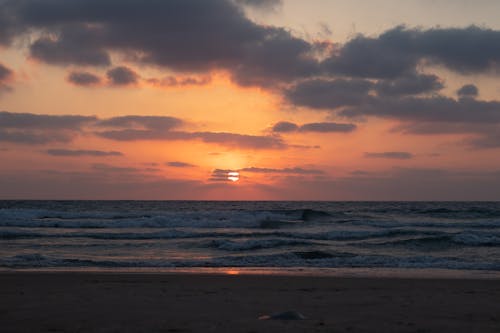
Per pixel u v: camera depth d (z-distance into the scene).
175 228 40.69
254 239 30.28
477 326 7.71
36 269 17.81
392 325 7.73
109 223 41.12
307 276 15.75
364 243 28.34
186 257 22.72
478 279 15.12
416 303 10.19
